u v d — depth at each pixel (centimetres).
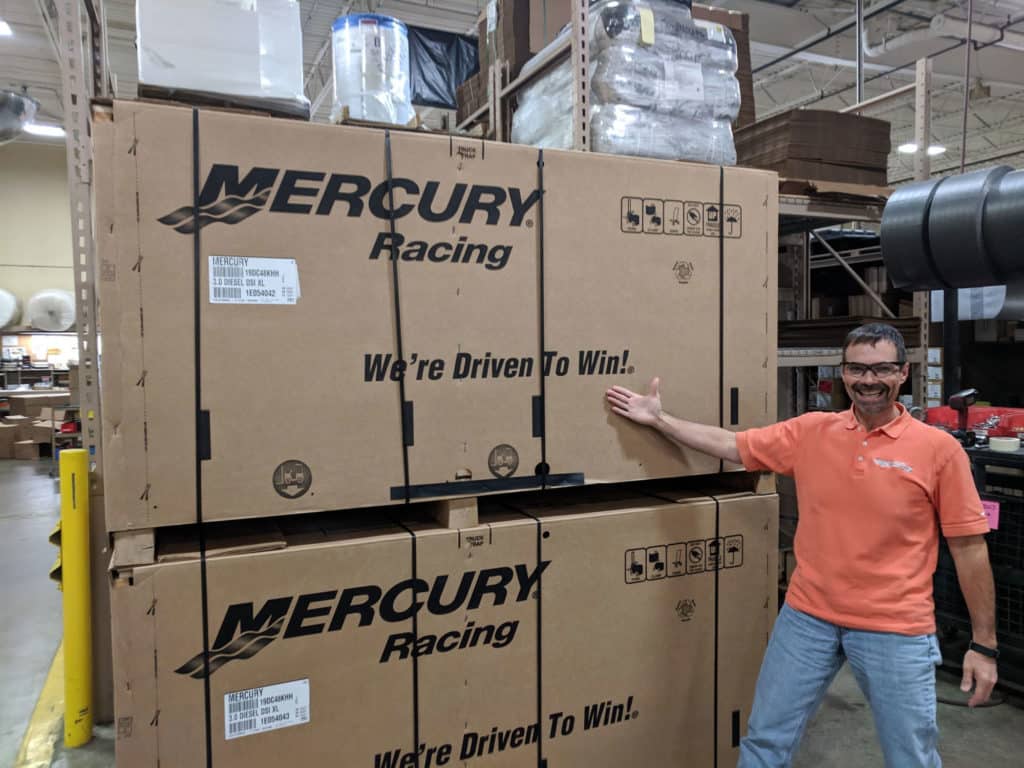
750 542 194
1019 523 263
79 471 244
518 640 166
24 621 367
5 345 1192
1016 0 681
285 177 140
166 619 136
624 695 179
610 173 171
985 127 1134
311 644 147
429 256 152
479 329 158
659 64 201
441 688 159
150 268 132
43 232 1202
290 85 159
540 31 261
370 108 184
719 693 192
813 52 780
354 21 183
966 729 249
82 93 244
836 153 320
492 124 267
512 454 162
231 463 139
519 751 168
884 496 162
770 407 195
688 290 182
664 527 182
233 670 141
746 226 189
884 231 289
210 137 135
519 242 161
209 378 136
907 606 160
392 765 155
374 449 149
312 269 143
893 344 162
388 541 152
